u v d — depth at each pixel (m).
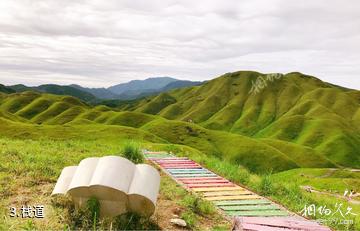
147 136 72.50
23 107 198.50
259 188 16.33
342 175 90.50
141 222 10.10
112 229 9.46
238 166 22.00
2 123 64.06
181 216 11.30
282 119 195.62
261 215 12.17
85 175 10.34
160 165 21.17
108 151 24.67
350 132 177.62
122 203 10.17
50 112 178.75
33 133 60.25
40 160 17.58
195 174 18.58
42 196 11.41
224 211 12.52
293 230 10.55
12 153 18.97
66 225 9.12
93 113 168.12
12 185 12.52
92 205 10.04
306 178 77.81
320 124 181.25
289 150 140.50
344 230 12.16
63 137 60.91
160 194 13.79
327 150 159.00
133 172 10.45
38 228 8.98
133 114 159.25
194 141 119.12
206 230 10.59
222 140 124.62
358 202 31.22
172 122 132.00
